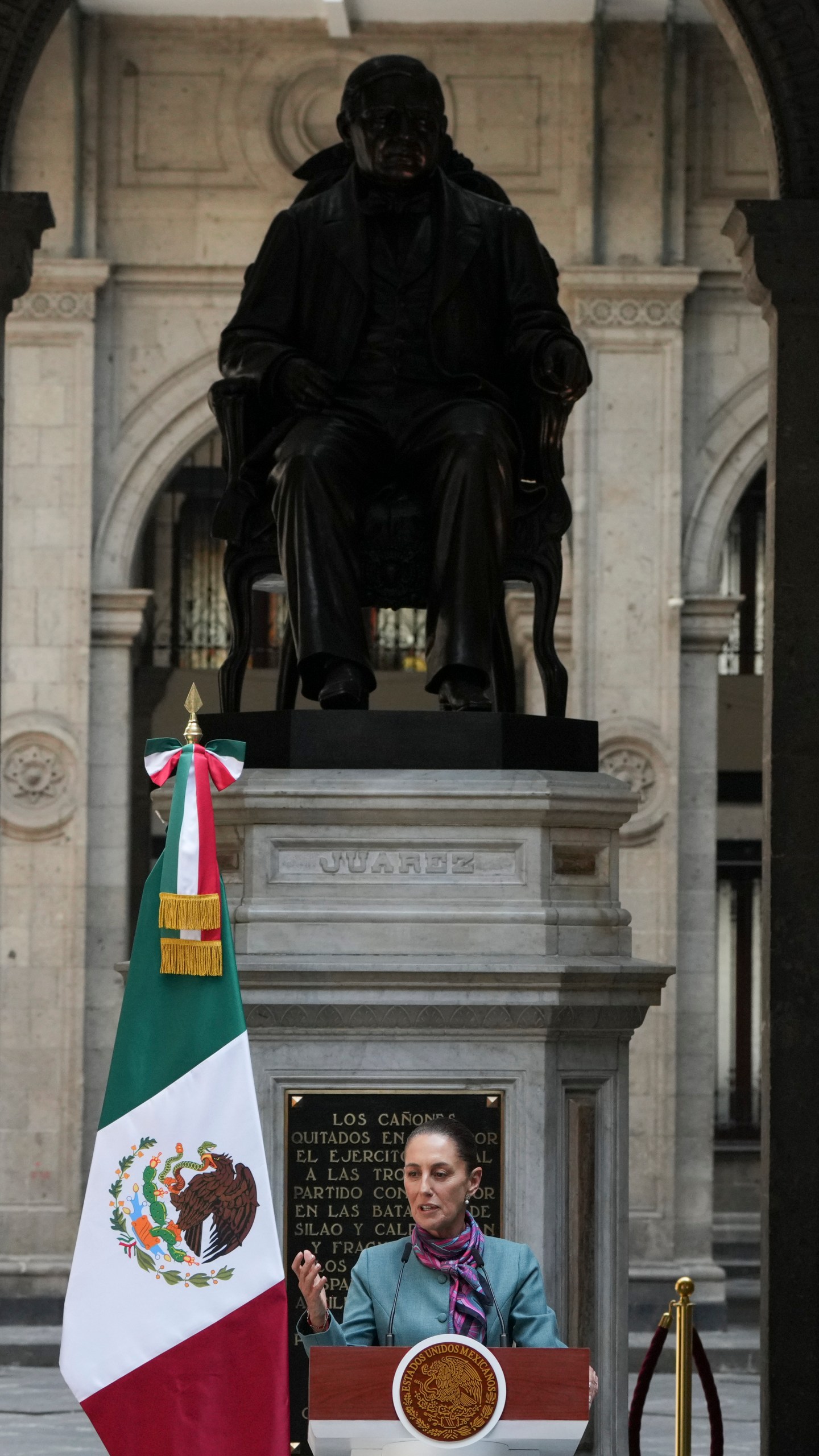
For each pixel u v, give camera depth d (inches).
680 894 735.7
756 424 746.2
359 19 748.0
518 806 252.5
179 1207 208.2
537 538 298.2
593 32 741.9
